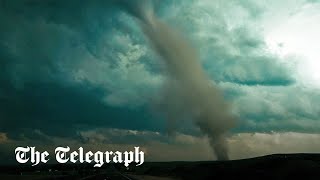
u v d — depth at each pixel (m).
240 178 89.38
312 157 113.88
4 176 117.44
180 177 112.94
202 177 102.38
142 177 110.75
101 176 112.50
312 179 76.12
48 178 97.62
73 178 97.25
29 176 119.81
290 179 78.88
